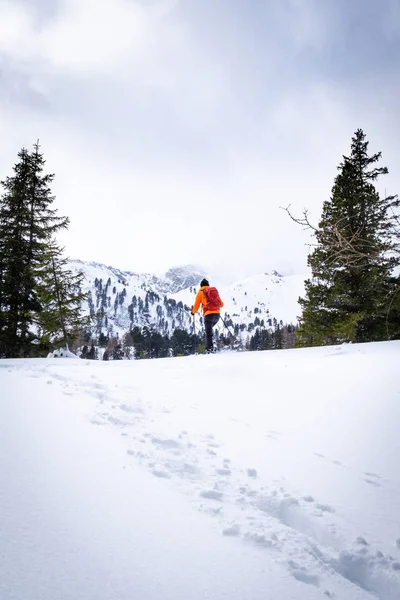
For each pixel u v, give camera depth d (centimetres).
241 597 166
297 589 181
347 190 1823
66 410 405
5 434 305
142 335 10262
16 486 225
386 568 213
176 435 383
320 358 762
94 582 158
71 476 253
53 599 144
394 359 696
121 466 288
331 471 328
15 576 152
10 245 2100
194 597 160
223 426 419
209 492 272
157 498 248
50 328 1969
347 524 253
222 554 198
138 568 172
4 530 181
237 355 856
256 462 338
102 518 209
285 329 10800
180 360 813
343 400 497
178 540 203
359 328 2002
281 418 449
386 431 398
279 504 273
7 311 1984
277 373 640
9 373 591
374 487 304
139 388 551
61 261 2016
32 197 2223
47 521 195
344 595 186
